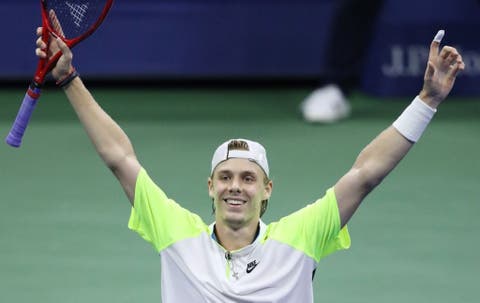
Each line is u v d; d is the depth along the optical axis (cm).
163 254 1327
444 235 2294
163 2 3728
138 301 1919
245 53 3778
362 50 3453
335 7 3453
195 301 1312
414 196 2570
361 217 2402
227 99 3769
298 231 1317
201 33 3750
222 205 1316
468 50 3784
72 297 1933
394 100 3750
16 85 3888
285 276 1304
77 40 1350
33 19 3700
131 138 3150
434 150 3045
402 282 2023
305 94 3872
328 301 1928
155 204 1332
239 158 1313
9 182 2669
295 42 3788
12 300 1909
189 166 2827
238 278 1305
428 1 3791
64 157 2920
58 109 3547
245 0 3750
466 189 2642
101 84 3944
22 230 2294
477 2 3775
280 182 2673
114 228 2309
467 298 1947
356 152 3005
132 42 3741
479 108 3644
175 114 3506
